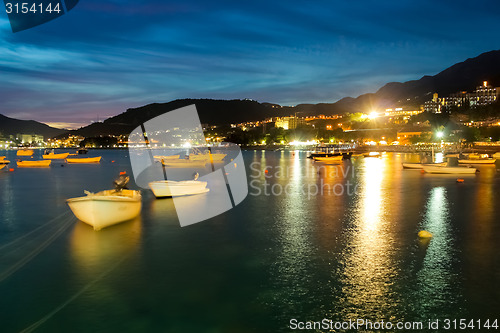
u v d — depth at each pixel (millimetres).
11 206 26250
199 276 12789
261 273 12969
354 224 19828
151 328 9680
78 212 18578
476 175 47500
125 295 11406
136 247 15992
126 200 19656
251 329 9609
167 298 11203
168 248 15859
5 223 20719
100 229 18672
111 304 10859
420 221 20406
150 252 15336
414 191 32688
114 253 15234
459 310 10344
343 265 13609
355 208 24469
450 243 16156
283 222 20453
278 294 11383
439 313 10203
